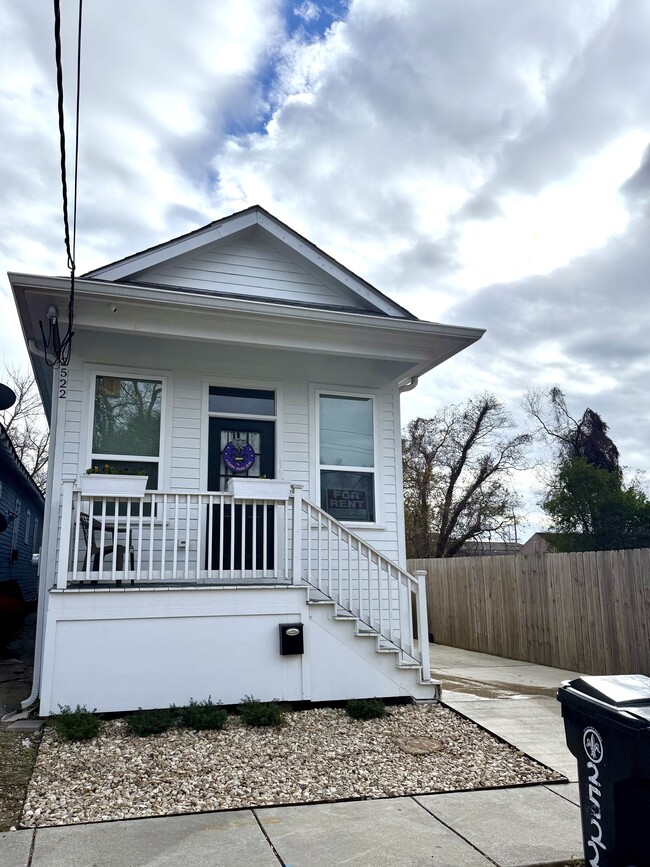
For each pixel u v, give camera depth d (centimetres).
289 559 804
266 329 764
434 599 1377
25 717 598
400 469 890
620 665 830
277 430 845
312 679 657
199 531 660
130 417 780
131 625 614
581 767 303
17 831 382
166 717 571
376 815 415
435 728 600
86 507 729
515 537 2817
